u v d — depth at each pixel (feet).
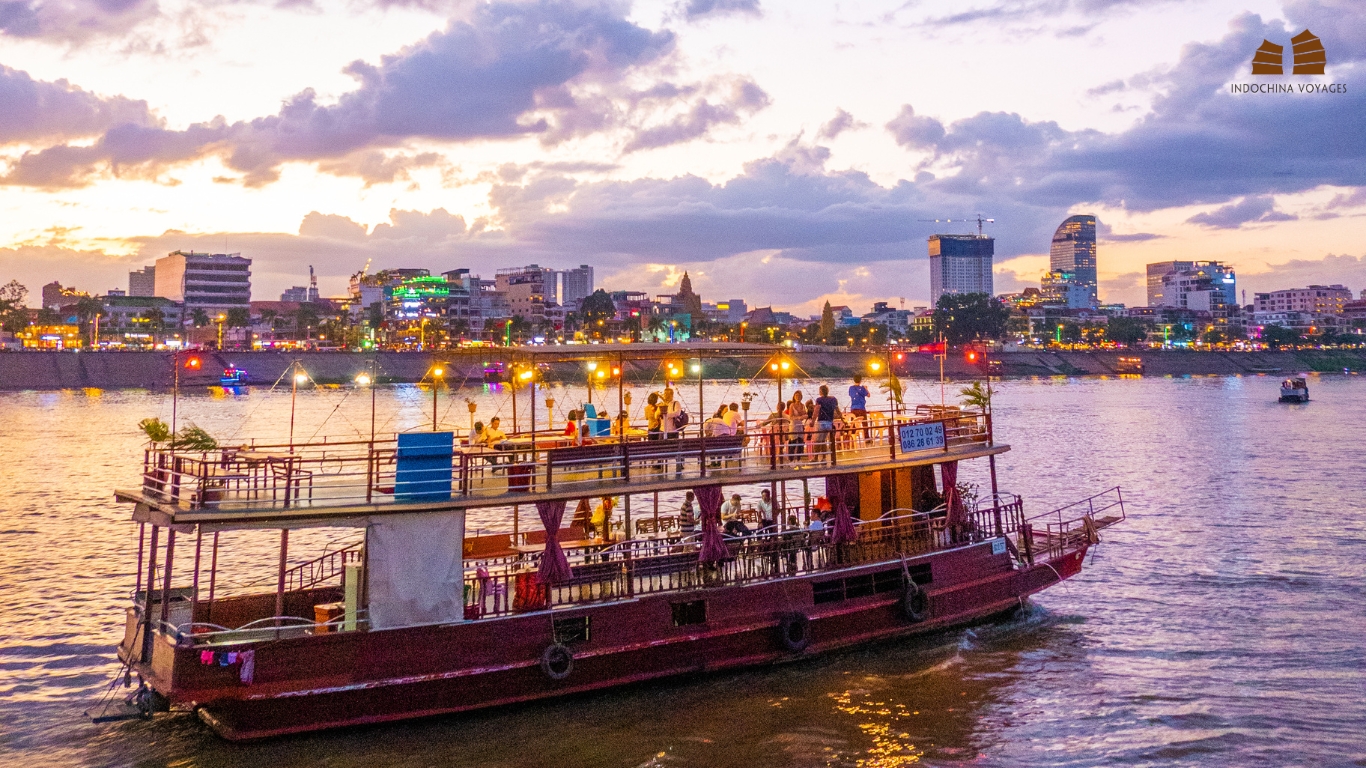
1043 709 71.05
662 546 75.36
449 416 334.85
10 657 84.89
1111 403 501.15
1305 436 305.73
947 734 66.13
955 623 84.33
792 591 75.20
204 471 61.11
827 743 63.82
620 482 67.72
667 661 69.77
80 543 140.15
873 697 71.56
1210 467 228.84
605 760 60.13
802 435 79.71
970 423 90.63
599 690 68.54
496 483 67.46
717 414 84.07
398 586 61.11
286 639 58.75
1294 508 166.40
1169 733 67.36
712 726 65.51
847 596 78.43
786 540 76.28
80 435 309.83
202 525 59.41
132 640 64.69
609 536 77.61
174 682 57.00
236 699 57.62
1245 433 319.27
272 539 143.54
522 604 65.57
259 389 581.12
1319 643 87.71
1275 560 123.54
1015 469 230.27
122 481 210.79
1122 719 69.72
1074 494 188.14
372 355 614.34
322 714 59.93
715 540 71.36
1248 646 86.84
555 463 65.26
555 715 65.72
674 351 75.82
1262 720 69.77
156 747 62.34
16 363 568.82
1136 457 253.24
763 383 536.83
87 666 82.33
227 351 599.16
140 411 408.26
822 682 73.61
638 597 68.59
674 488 68.59
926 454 83.46
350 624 61.00
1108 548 132.57
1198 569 118.62
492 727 63.57
